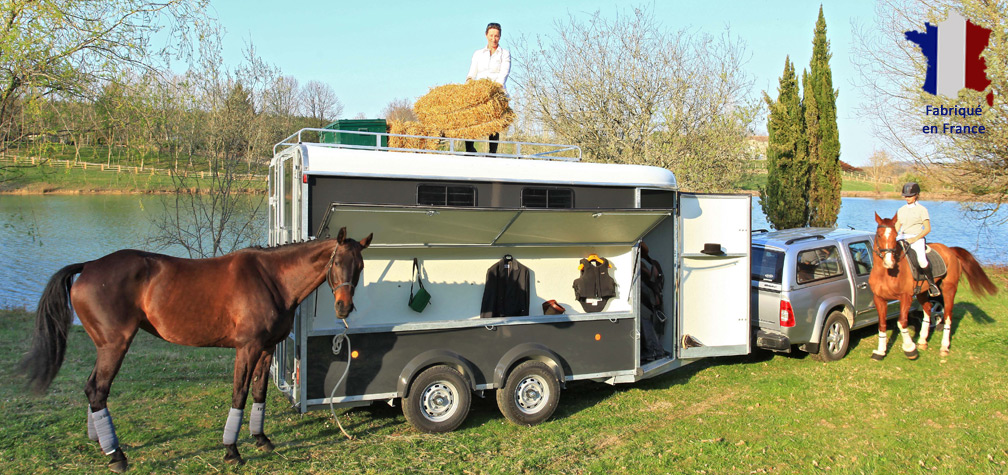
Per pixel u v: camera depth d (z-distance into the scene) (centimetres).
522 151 1673
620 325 680
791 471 513
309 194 546
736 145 1527
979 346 917
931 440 578
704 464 524
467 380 598
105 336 471
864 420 639
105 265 481
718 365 873
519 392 621
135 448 511
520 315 651
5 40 960
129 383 703
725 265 762
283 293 524
